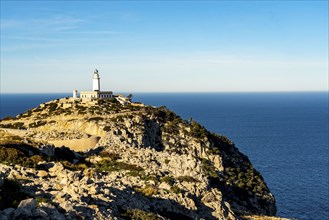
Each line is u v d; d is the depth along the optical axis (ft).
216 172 304.09
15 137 221.25
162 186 173.88
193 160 243.60
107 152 254.47
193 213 163.12
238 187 302.66
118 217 119.03
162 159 245.45
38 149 203.31
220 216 175.11
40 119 388.98
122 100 462.19
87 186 128.16
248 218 216.95
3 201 98.84
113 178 172.24
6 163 157.17
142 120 354.33
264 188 334.44
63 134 323.98
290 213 340.39
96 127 332.19
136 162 226.38
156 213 144.66
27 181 123.24
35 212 89.40
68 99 458.91
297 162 566.77
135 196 148.87
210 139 370.32
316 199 379.35
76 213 101.35
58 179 133.69
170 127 370.73
